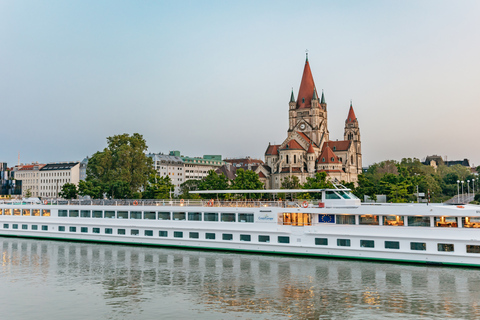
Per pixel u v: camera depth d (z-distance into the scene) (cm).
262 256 5175
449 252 4444
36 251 5731
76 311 3462
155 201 6338
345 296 3709
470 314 3284
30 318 3338
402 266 4559
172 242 5788
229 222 5469
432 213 4525
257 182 12962
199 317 3300
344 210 4922
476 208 4425
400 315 3278
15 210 7019
